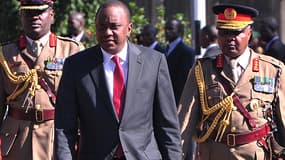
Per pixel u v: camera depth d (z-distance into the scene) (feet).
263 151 36.37
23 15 39.58
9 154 39.93
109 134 30.89
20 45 40.09
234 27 36.11
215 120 36.58
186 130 36.96
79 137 32.12
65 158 30.66
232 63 36.78
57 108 31.53
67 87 31.32
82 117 31.35
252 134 36.35
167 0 105.50
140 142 31.04
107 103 30.86
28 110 39.65
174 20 58.80
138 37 69.97
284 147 36.78
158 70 31.60
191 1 58.29
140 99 31.12
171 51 58.03
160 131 31.68
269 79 36.76
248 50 37.32
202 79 36.99
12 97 39.88
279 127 36.96
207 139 37.06
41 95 39.58
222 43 36.60
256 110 36.40
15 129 39.86
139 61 31.40
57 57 39.91
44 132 39.58
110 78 31.14
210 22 105.40
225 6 36.29
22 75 39.60
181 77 57.21
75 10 68.03
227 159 36.52
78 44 40.50
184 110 37.11
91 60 31.30
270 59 37.29
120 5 30.89
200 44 57.62
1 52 40.16
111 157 30.86
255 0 110.52
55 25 67.82
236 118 36.37
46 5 39.52
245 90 36.58
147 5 97.19
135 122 31.07
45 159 39.47
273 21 63.57
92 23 68.28
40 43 39.96
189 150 52.80
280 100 36.78
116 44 30.81
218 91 36.60
